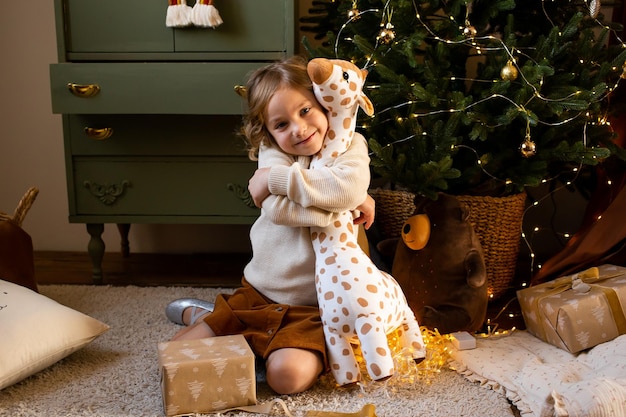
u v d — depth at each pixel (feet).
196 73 5.57
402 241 5.12
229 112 5.62
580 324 4.49
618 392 3.41
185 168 6.06
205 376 3.78
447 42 5.16
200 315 5.08
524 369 4.18
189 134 5.98
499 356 4.54
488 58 5.56
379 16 5.39
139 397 4.06
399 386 4.19
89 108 5.64
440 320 4.79
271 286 4.46
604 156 4.97
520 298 5.07
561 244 7.18
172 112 5.63
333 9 6.15
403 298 4.39
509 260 5.78
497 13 5.31
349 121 4.21
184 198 6.11
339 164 4.16
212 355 3.85
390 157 5.14
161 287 6.28
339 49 5.57
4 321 4.22
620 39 5.71
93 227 6.25
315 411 3.74
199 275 6.71
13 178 7.55
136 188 6.10
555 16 5.68
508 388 4.10
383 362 3.92
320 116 4.16
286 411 3.82
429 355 4.50
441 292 4.86
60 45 5.72
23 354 4.09
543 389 3.85
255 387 4.00
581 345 4.50
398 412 3.85
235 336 4.18
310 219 4.09
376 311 4.00
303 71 4.20
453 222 4.87
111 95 5.61
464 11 5.45
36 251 7.63
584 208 7.27
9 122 7.43
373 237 6.00
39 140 7.45
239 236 7.59
